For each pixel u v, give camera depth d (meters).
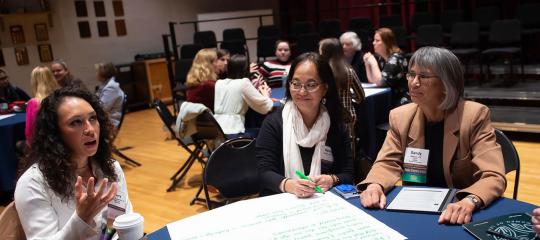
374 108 3.81
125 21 8.48
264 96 3.64
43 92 3.96
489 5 7.30
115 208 1.63
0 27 7.09
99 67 4.55
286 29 10.09
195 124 3.52
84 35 7.95
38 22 7.46
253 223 1.40
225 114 3.62
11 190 3.85
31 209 1.44
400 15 7.47
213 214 1.49
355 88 3.25
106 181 1.36
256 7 10.29
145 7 8.76
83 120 1.50
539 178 3.45
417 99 1.72
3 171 3.78
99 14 8.12
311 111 1.90
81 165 1.58
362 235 1.28
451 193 1.54
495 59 6.80
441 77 1.65
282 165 1.93
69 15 7.74
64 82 4.75
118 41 8.42
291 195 1.61
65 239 1.33
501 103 5.21
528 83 5.83
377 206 1.48
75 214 1.35
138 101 8.53
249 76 4.26
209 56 3.88
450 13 6.96
